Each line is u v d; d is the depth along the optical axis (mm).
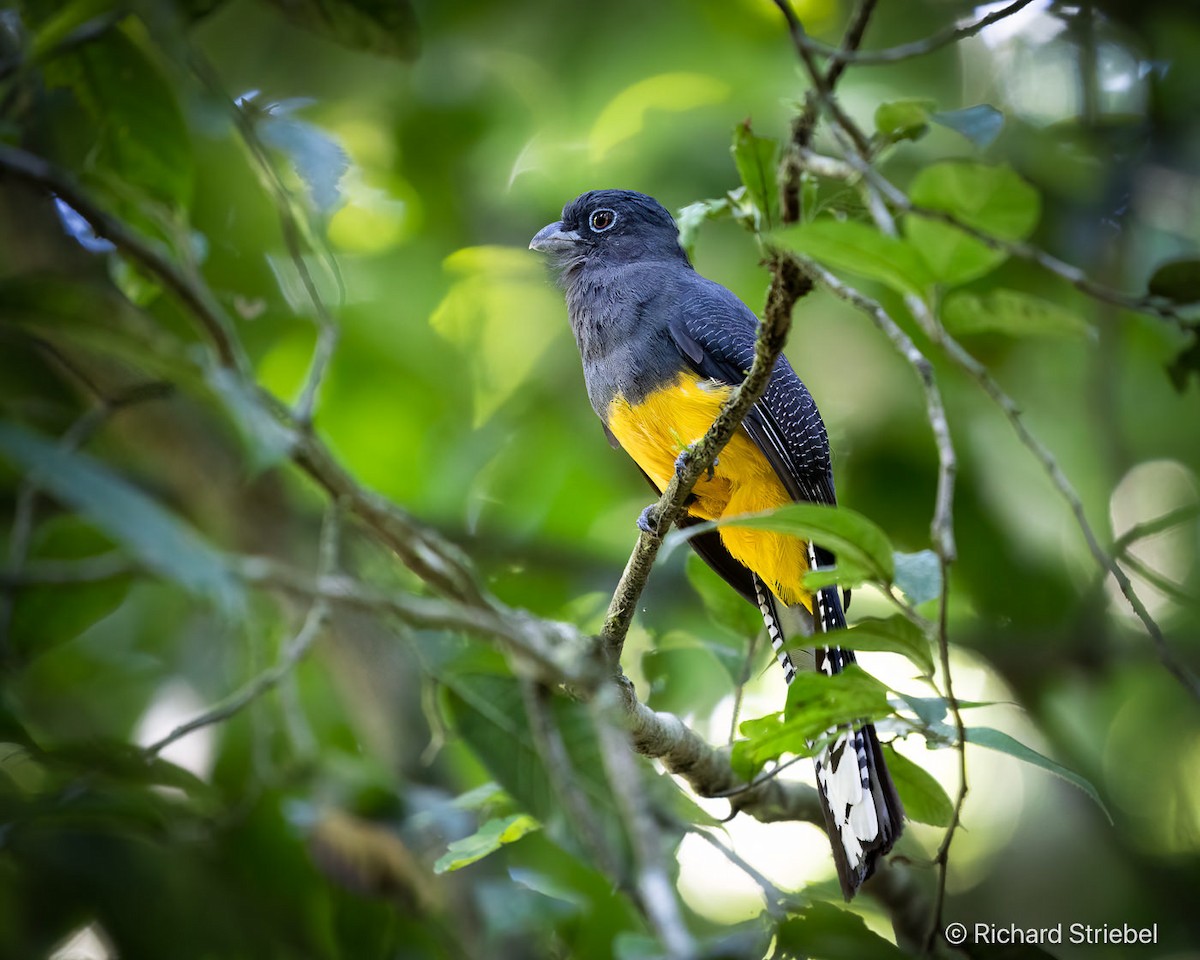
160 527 4586
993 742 6523
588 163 14445
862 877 7562
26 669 11070
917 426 13766
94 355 9547
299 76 14258
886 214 6590
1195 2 13367
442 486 13930
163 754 11805
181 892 9461
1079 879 13656
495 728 8469
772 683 11984
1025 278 13250
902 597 9094
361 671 11422
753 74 14070
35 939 9188
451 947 9445
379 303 14336
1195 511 8289
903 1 13883
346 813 9492
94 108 8602
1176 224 13461
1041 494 13734
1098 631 13531
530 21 14375
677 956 6449
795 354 13969
